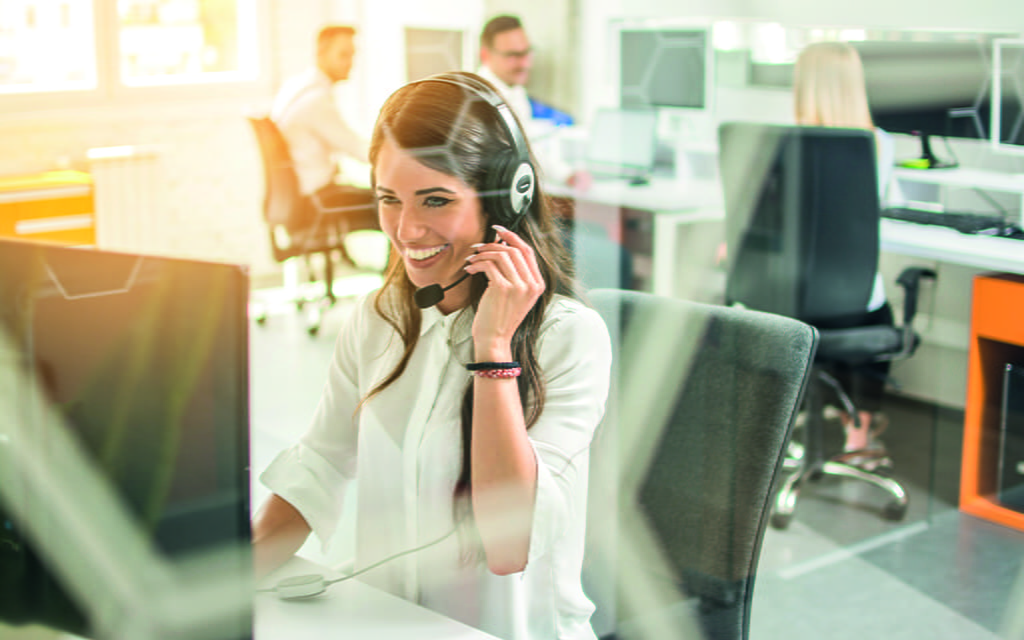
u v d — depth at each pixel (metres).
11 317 0.57
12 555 0.60
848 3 2.46
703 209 2.23
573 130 2.44
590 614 0.83
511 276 0.76
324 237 1.48
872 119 2.40
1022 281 1.95
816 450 2.16
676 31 2.58
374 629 0.65
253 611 0.57
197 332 0.53
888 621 1.61
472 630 0.65
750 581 0.85
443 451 0.79
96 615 0.59
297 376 1.33
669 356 0.90
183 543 0.56
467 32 1.62
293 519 0.82
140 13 1.53
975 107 2.34
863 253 2.05
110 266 0.55
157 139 1.53
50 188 1.36
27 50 1.42
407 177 0.79
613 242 2.10
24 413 0.58
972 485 2.06
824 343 2.06
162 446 0.56
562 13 2.36
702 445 0.87
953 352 2.52
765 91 2.49
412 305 0.84
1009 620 1.62
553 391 0.79
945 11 2.36
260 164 1.51
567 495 0.76
